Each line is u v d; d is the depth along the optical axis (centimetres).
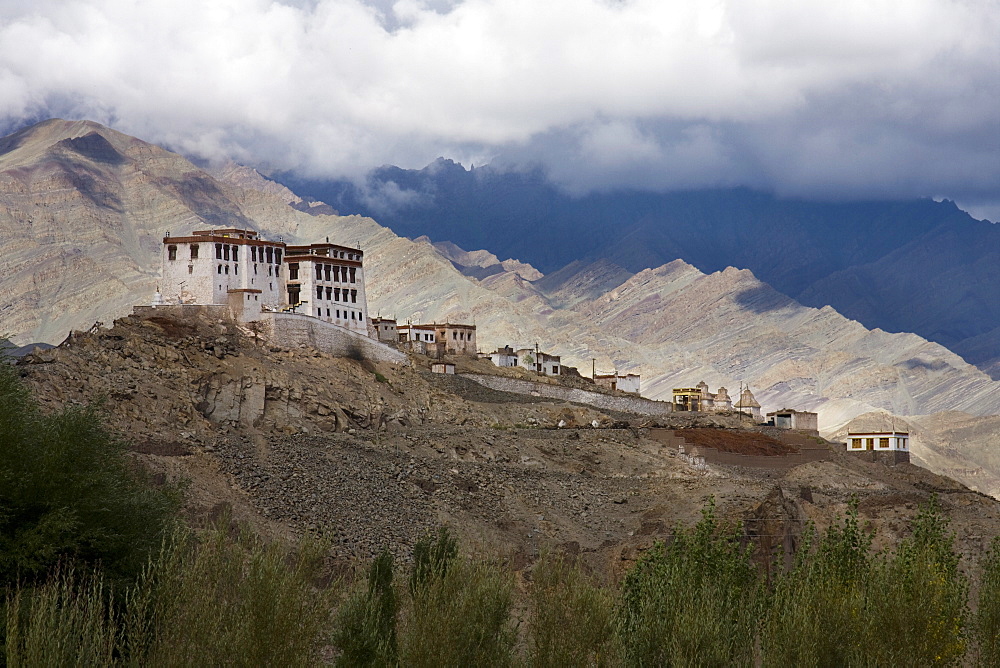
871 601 6500
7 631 4525
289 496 10381
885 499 12462
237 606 4828
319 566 5288
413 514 10931
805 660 6059
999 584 6912
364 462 11912
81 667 4362
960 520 11719
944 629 6494
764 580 6956
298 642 4781
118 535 5812
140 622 4669
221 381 12069
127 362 11638
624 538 11475
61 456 5853
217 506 9431
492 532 11131
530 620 5962
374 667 5238
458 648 5322
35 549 5544
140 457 9756
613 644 5756
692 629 5978
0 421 5784
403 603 5725
